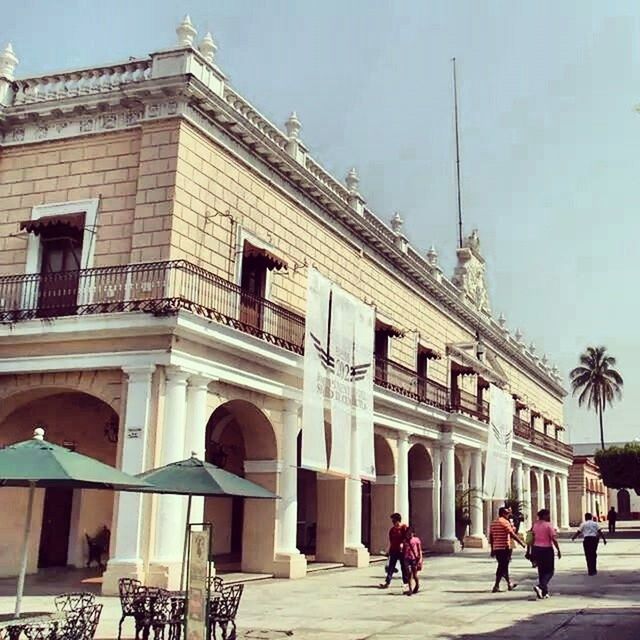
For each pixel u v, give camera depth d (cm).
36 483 1022
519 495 3912
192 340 1597
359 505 2295
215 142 1809
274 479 1898
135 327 1546
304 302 2145
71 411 1923
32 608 1279
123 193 1738
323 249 2292
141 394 1545
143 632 1002
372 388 2239
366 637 1100
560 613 1316
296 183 2138
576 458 6650
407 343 2894
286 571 1850
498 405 3391
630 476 5359
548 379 5300
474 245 3934
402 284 2902
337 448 1998
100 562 2019
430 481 3000
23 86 1895
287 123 2195
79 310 1639
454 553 2928
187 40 1759
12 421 1769
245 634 1116
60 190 1798
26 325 1627
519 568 2275
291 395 1944
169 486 1066
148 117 1727
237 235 1861
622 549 3244
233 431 2389
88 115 1811
